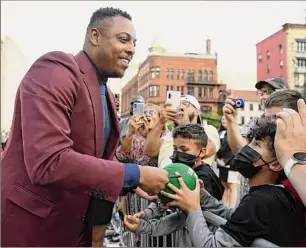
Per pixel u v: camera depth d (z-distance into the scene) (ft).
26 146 4.82
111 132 6.68
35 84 5.06
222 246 4.91
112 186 4.93
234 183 13.50
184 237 6.63
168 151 10.23
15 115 5.53
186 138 7.68
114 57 5.81
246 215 4.91
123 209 10.53
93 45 5.86
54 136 4.81
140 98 12.41
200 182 6.57
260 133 5.33
